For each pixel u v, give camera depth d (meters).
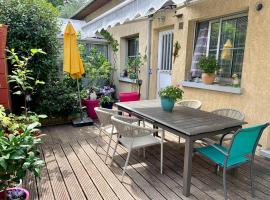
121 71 7.84
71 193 2.36
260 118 3.40
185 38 4.73
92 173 2.78
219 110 3.20
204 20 4.48
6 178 1.62
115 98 8.10
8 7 4.36
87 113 5.36
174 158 3.22
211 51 4.43
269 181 2.61
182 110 3.21
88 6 8.28
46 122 4.84
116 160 3.14
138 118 3.15
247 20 3.66
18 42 4.38
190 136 2.21
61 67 5.54
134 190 2.42
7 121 2.53
